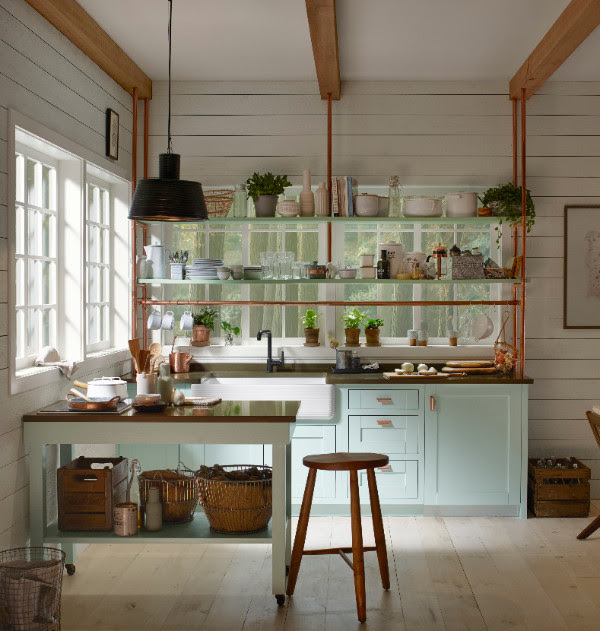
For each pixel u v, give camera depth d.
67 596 3.84
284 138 5.84
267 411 3.95
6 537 3.64
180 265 5.55
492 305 5.88
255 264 6.12
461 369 5.43
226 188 5.90
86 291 4.67
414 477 5.26
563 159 5.79
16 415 3.75
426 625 3.48
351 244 6.14
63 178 4.55
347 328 5.89
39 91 3.95
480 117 5.81
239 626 3.48
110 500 3.92
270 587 3.97
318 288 6.02
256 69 5.54
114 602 3.77
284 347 5.90
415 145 5.82
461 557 4.42
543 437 5.82
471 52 5.11
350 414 5.26
